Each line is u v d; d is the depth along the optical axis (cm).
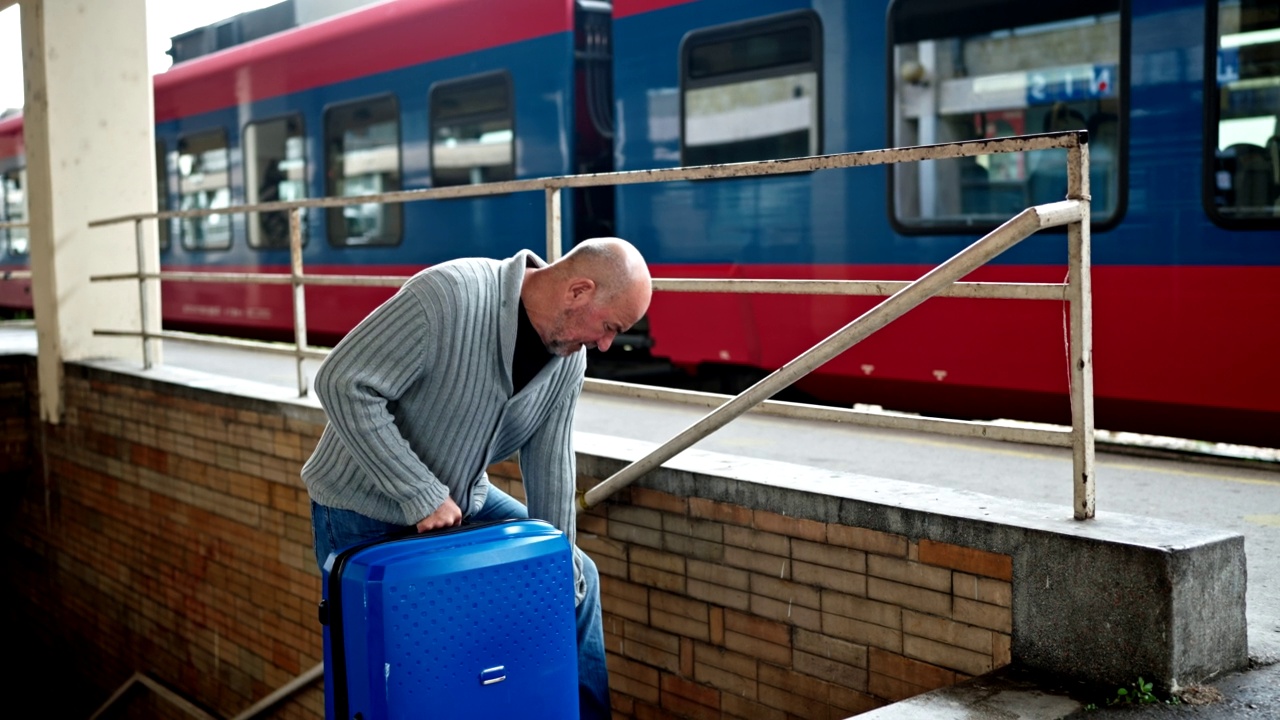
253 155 1174
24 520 846
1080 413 272
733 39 717
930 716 252
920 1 628
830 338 301
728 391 752
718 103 729
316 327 1091
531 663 262
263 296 1170
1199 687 255
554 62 823
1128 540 256
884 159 296
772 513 330
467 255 909
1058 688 263
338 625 254
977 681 270
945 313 619
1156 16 541
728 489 342
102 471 728
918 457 524
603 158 845
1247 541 371
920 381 634
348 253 1041
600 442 409
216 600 625
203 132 1259
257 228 1171
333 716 259
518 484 425
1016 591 274
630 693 385
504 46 862
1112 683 258
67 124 753
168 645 679
